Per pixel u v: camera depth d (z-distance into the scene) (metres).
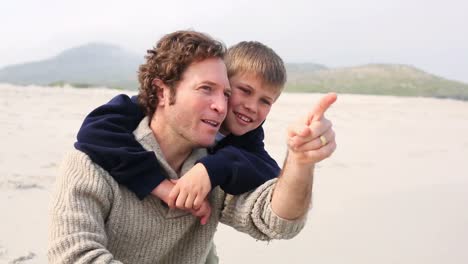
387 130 14.35
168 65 1.82
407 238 4.52
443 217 5.18
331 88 52.78
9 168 6.42
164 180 1.84
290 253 4.07
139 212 1.83
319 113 1.54
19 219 4.50
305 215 1.86
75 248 1.60
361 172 7.49
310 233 4.56
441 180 7.07
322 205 5.51
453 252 4.21
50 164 6.84
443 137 13.12
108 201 1.77
